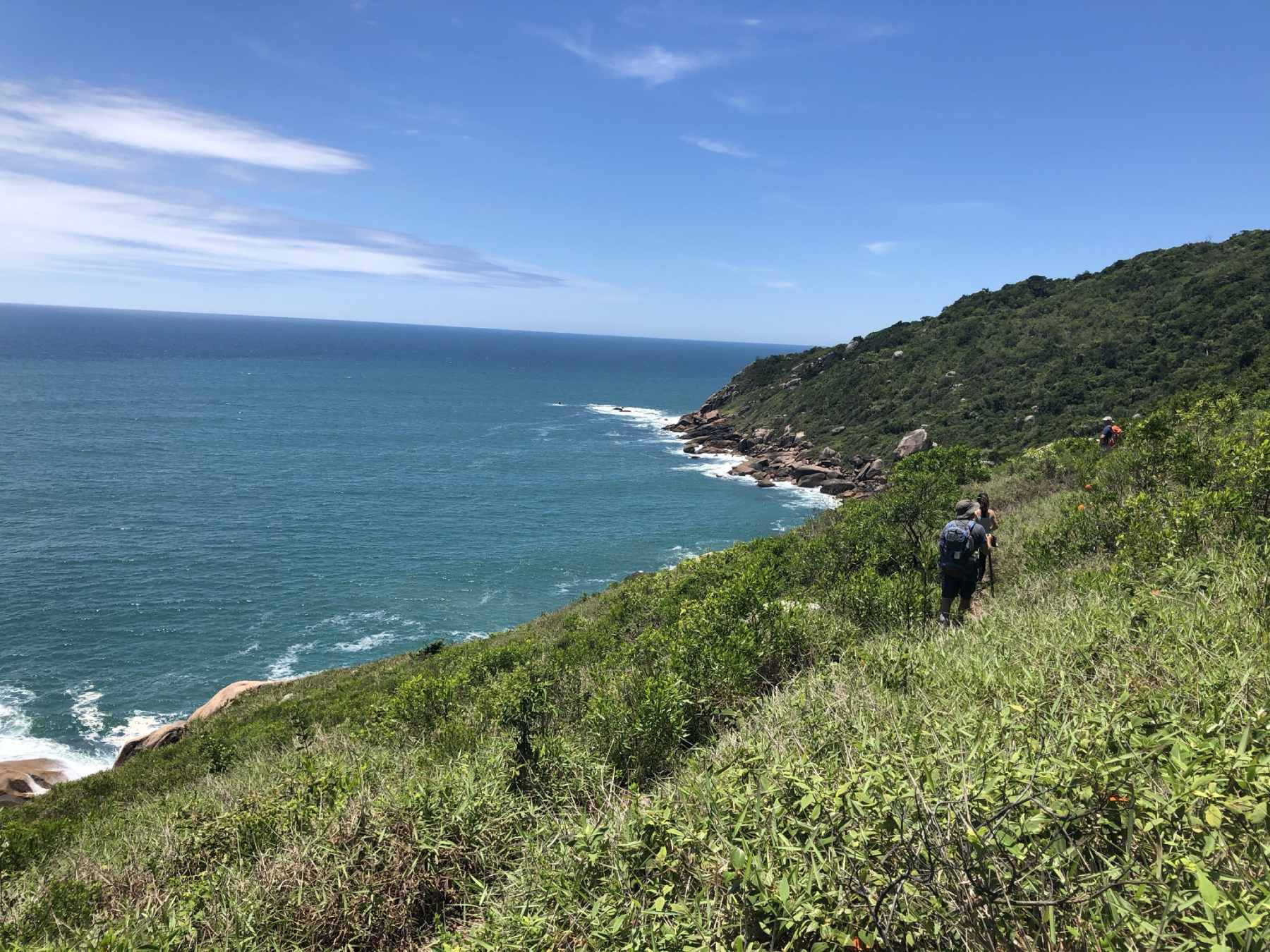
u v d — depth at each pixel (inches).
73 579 1589.6
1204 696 103.1
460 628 1418.6
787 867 84.3
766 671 242.4
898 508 414.6
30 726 1028.5
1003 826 74.1
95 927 143.4
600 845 109.1
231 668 1226.6
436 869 139.9
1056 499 507.5
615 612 680.4
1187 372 1759.4
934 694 148.6
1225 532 234.7
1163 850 72.0
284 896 137.3
